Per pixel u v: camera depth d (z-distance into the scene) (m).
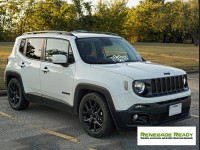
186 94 5.66
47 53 6.52
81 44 6.06
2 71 12.73
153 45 50.72
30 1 58.97
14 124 6.31
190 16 62.97
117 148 5.05
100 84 5.28
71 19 59.22
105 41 6.39
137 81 5.06
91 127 5.60
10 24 59.53
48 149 5.00
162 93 5.28
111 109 5.16
